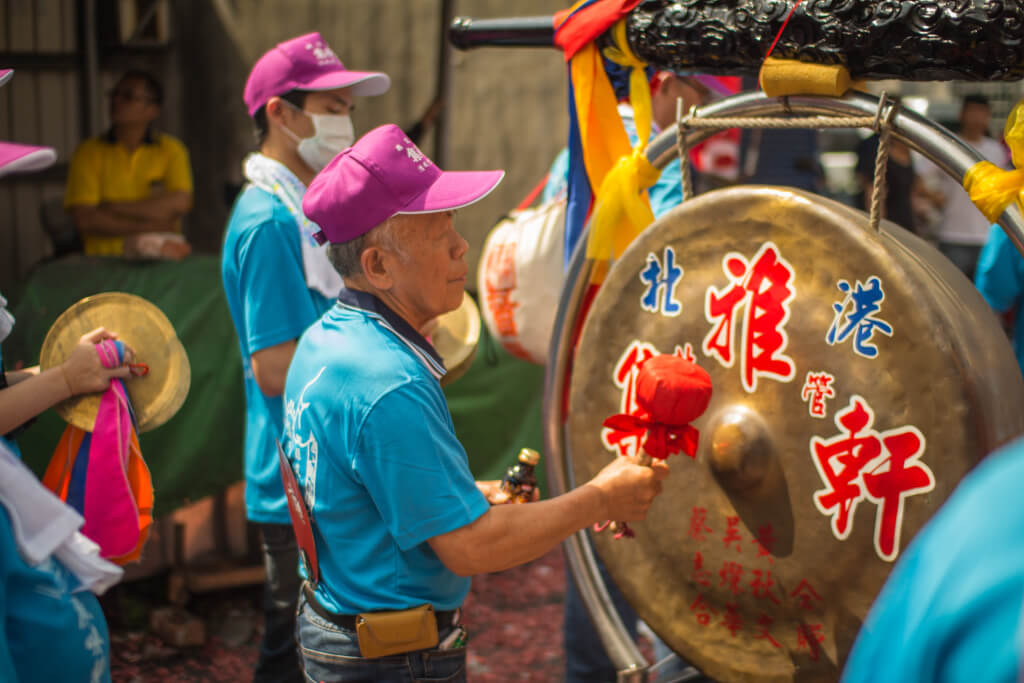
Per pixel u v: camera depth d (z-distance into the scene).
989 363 1.61
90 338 1.98
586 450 2.18
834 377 1.75
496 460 4.45
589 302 2.46
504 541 1.67
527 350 3.03
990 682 0.71
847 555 1.75
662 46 2.07
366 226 1.75
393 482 1.65
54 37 5.49
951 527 0.79
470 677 3.57
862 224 1.73
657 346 2.03
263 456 2.74
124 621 3.88
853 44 1.77
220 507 4.27
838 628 1.78
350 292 1.82
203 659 3.65
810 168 6.80
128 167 4.65
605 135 2.30
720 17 1.96
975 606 0.73
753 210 1.86
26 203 5.44
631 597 2.11
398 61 6.09
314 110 2.79
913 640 0.78
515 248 2.99
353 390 1.70
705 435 1.94
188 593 4.05
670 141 2.15
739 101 2.01
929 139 1.76
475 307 3.11
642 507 1.82
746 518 1.90
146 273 3.90
